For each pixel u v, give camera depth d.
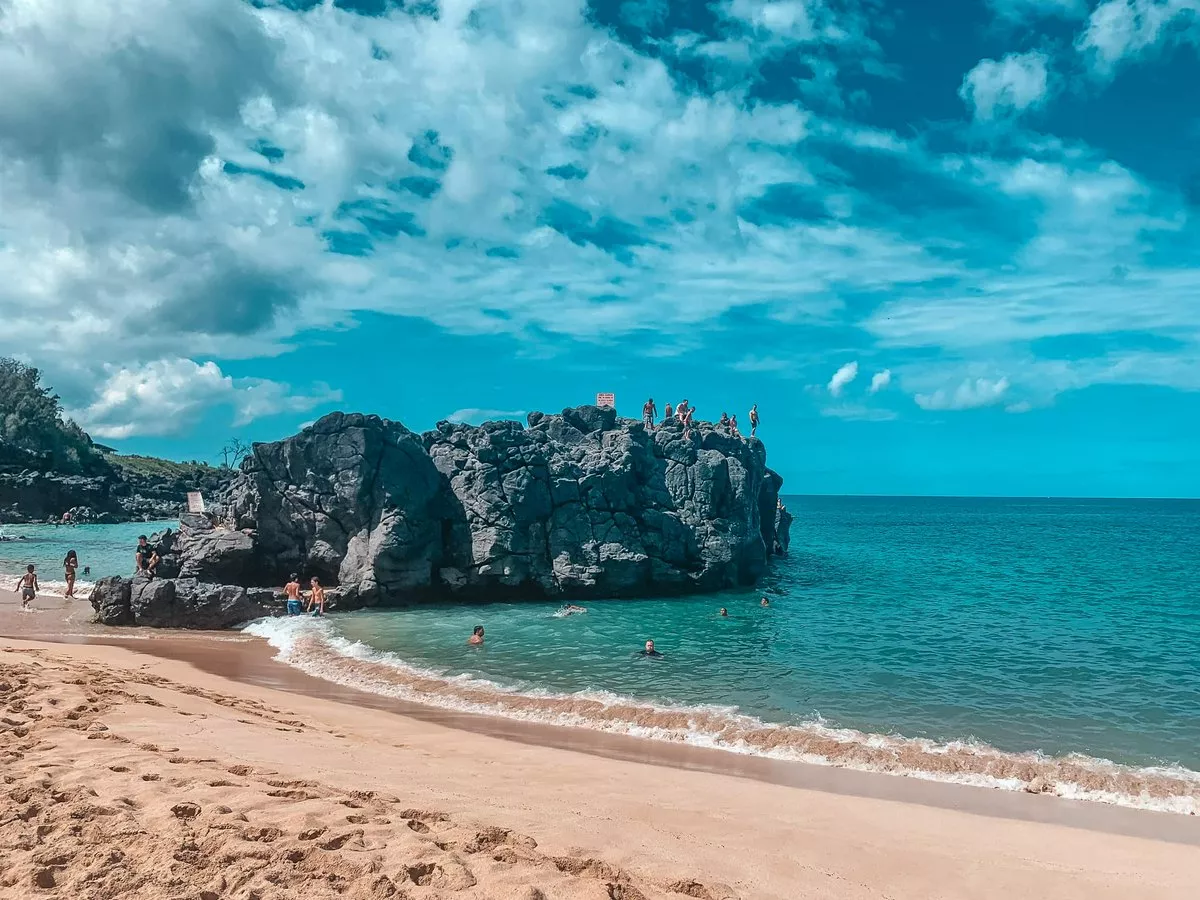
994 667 27.06
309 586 43.78
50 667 17.86
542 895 7.22
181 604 34.12
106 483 126.50
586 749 17.47
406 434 47.62
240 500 45.22
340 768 11.96
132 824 7.71
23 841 7.15
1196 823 14.14
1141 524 168.38
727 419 59.03
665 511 49.12
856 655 29.00
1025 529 145.38
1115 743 18.78
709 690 23.47
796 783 15.64
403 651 29.03
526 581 45.25
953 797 15.17
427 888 7.10
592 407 55.19
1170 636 33.66
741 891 8.85
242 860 7.12
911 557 77.81
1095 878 10.64
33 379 131.25
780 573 60.94
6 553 66.12
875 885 9.76
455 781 12.37
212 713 15.35
